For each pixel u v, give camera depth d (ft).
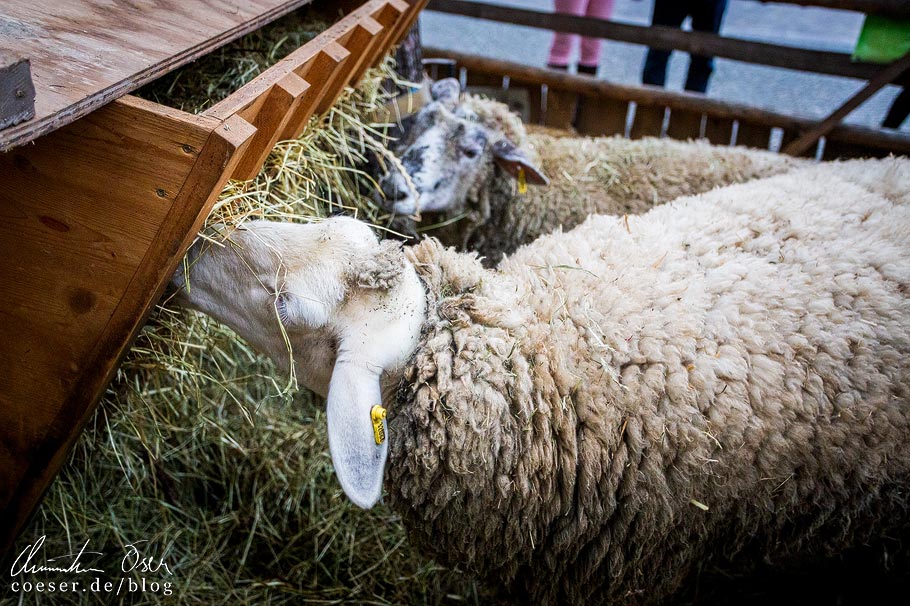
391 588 9.39
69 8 5.16
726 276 7.29
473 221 12.67
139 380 7.83
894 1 14.76
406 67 12.94
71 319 5.51
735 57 16.87
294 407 11.02
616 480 6.70
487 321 6.79
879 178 8.91
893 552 7.56
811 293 7.16
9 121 3.80
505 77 18.24
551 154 13.02
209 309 6.77
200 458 9.98
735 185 9.37
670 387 6.66
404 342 6.47
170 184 4.93
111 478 8.65
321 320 6.43
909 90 15.57
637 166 12.64
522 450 6.59
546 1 36.06
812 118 15.96
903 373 6.86
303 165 8.16
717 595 8.80
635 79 28.84
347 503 9.97
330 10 10.52
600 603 7.50
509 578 7.37
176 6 6.24
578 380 6.66
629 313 7.02
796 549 7.39
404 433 6.56
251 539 9.51
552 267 7.52
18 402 5.91
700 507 6.88
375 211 11.34
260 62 8.80
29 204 5.12
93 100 4.47
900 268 7.34
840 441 6.77
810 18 35.29
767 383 6.73
